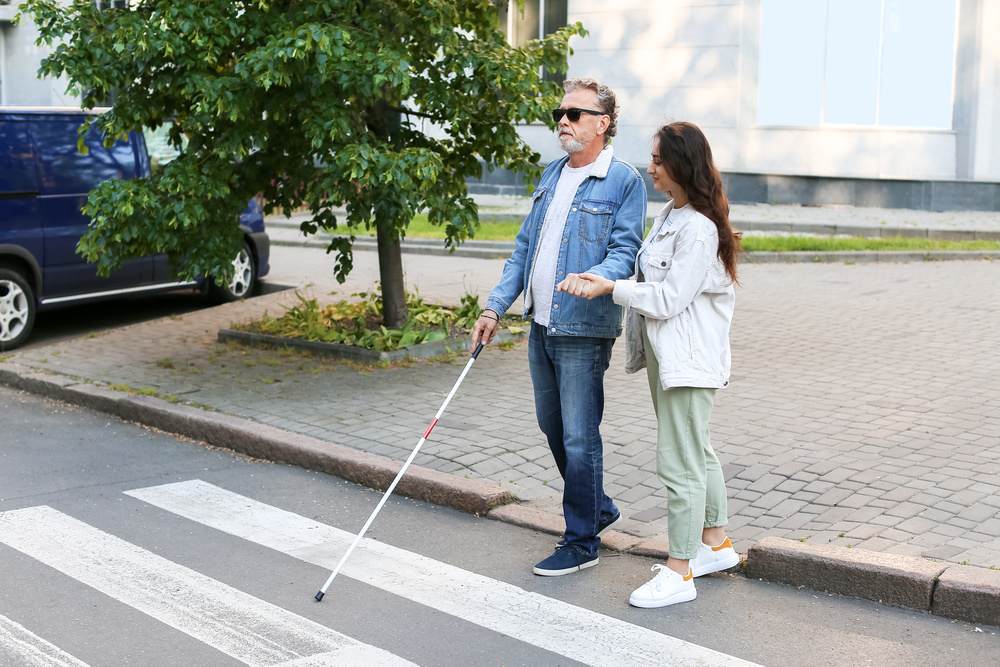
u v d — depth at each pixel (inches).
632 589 184.5
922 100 755.4
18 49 851.4
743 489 219.3
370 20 324.2
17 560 198.5
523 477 237.5
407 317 373.4
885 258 552.1
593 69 814.5
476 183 869.2
